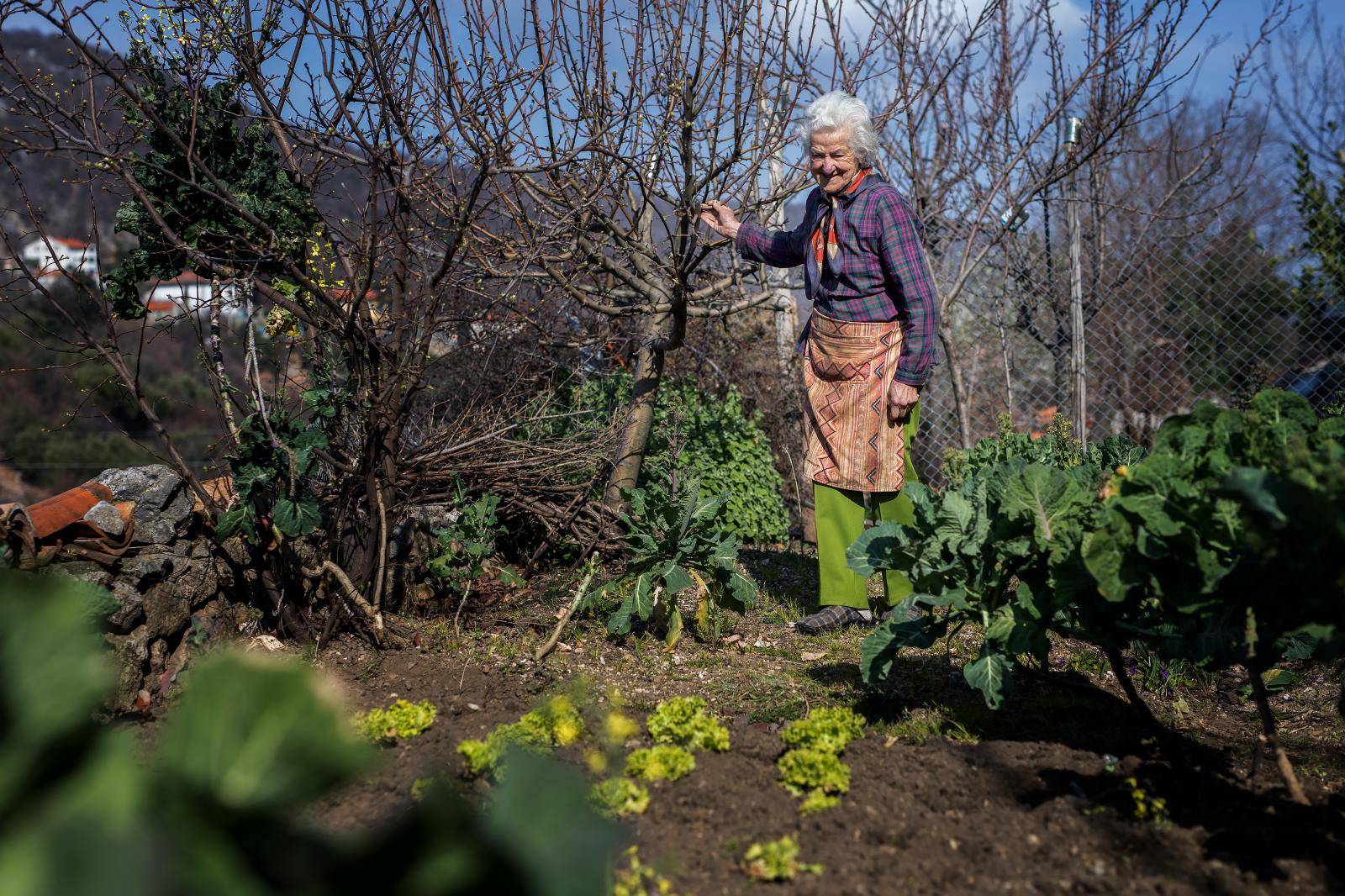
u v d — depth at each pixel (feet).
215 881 2.56
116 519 10.38
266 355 12.32
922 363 12.89
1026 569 9.00
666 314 16.71
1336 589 6.28
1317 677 11.68
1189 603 7.29
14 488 58.13
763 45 15.17
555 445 16.40
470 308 14.35
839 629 14.15
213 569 11.39
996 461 18.62
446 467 15.06
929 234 25.62
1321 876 6.43
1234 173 29.63
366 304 11.83
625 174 14.02
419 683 10.68
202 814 2.67
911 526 9.83
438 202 12.70
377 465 12.27
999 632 9.02
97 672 2.91
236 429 11.79
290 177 12.19
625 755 8.55
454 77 11.44
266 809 2.75
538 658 11.99
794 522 24.40
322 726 2.87
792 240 14.02
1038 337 26.53
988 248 24.36
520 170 11.81
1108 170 27.63
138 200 10.95
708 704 10.82
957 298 26.20
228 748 2.80
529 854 2.94
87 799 2.56
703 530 13.23
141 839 2.47
